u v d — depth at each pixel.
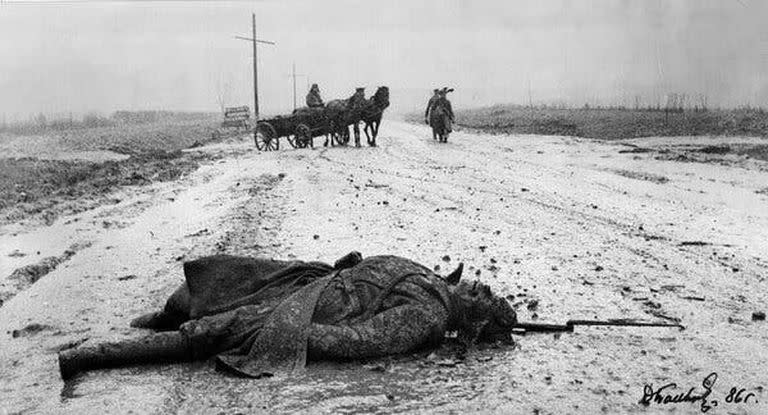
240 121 45.22
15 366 4.80
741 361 4.92
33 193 13.41
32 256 8.23
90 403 4.09
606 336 5.46
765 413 4.07
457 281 5.39
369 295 4.88
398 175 17.44
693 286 7.06
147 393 4.22
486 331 5.16
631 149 26.08
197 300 5.04
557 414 4.02
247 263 5.15
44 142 28.61
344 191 14.34
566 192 14.51
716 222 10.92
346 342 4.60
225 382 4.37
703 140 30.34
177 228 10.12
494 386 4.40
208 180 16.36
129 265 7.85
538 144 29.55
